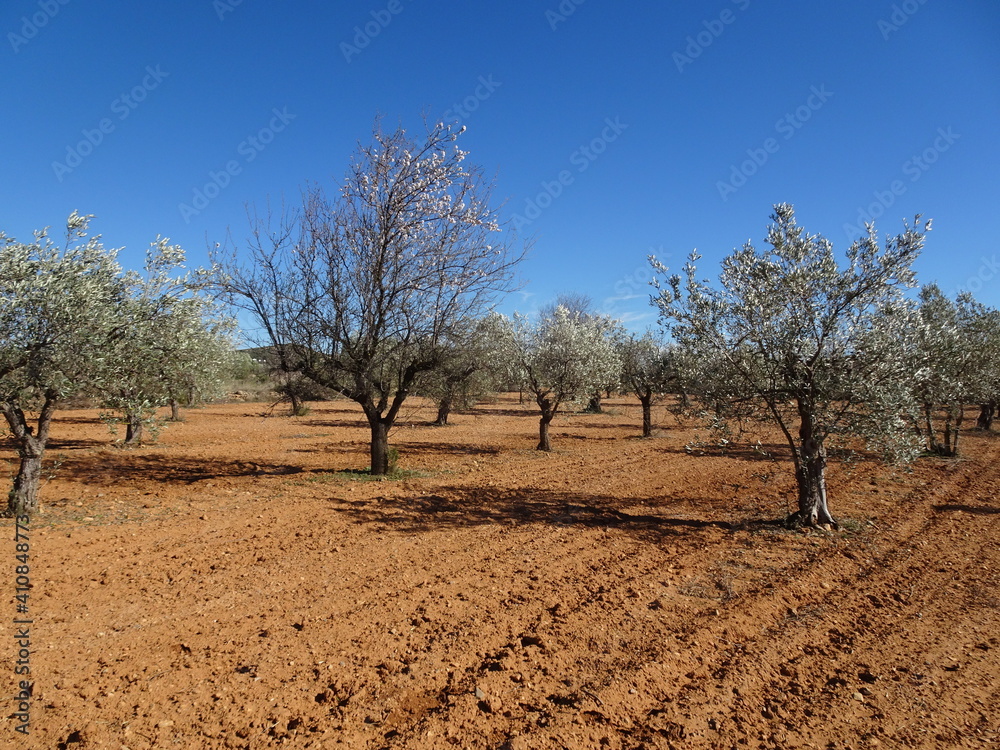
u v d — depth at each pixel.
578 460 18.09
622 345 24.59
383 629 5.68
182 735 3.89
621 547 8.70
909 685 4.84
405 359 13.81
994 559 8.23
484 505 11.36
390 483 13.28
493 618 6.02
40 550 7.52
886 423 8.38
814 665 5.20
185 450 18.06
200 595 6.37
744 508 11.38
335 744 3.84
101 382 8.50
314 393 14.05
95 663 4.78
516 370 20.03
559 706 4.39
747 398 9.55
